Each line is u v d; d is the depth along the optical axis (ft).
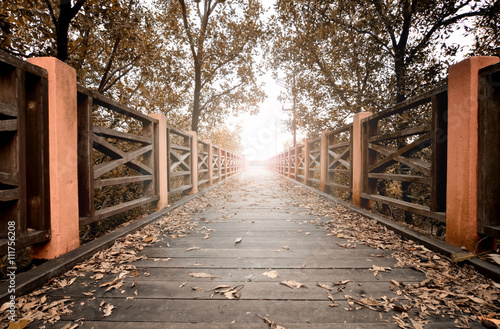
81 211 7.64
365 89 16.66
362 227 9.84
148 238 8.50
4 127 5.17
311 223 10.94
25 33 9.48
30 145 6.05
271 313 4.44
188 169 18.42
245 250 7.61
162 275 5.93
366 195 12.11
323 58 19.43
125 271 6.10
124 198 12.91
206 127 33.22
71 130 6.81
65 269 5.87
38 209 6.06
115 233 8.44
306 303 4.75
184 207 14.48
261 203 16.08
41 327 4.02
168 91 18.48
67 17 9.10
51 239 6.25
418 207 8.39
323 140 19.70
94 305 4.68
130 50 13.92
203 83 28.27
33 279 5.06
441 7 12.59
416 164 8.45
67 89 6.61
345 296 4.93
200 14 25.55
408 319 4.21
